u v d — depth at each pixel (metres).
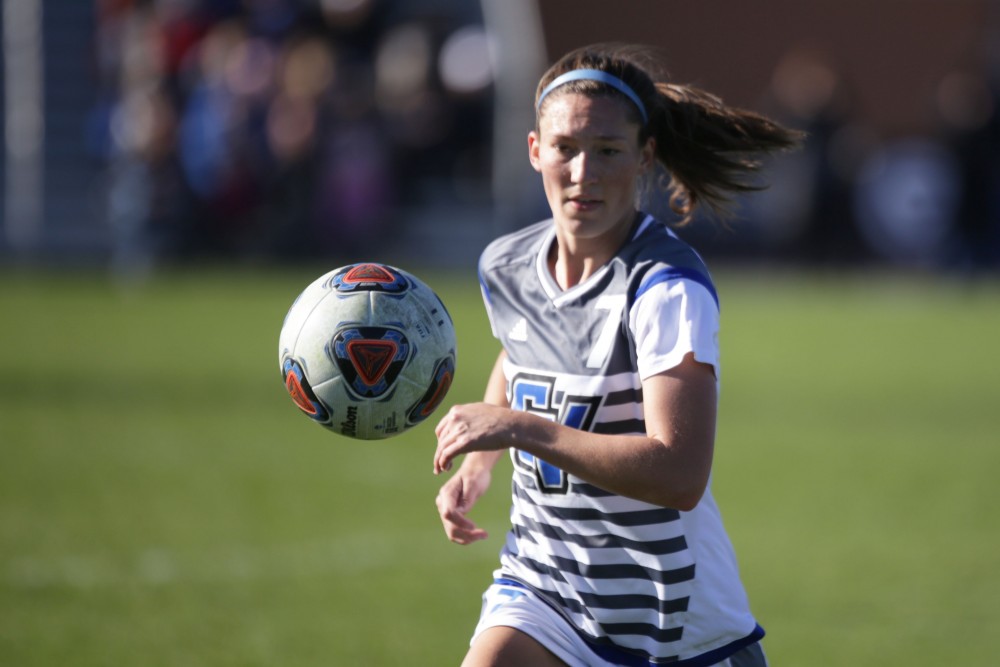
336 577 22.38
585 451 12.42
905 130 84.75
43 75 73.12
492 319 14.42
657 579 13.46
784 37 83.31
